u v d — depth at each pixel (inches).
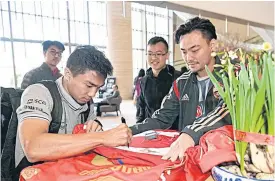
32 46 419.2
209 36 45.9
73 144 31.6
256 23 97.4
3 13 369.4
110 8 416.5
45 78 94.7
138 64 582.6
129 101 438.0
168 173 26.9
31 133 32.7
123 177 27.4
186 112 53.2
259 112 21.8
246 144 22.5
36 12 423.5
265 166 21.7
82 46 40.2
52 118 38.3
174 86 56.1
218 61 47.4
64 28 462.3
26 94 37.7
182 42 47.9
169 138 42.1
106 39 442.0
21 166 39.7
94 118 48.4
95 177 28.0
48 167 30.6
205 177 26.8
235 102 23.5
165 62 86.3
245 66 23.4
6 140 41.3
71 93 39.8
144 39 567.8
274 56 21.8
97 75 37.4
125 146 36.0
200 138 30.7
